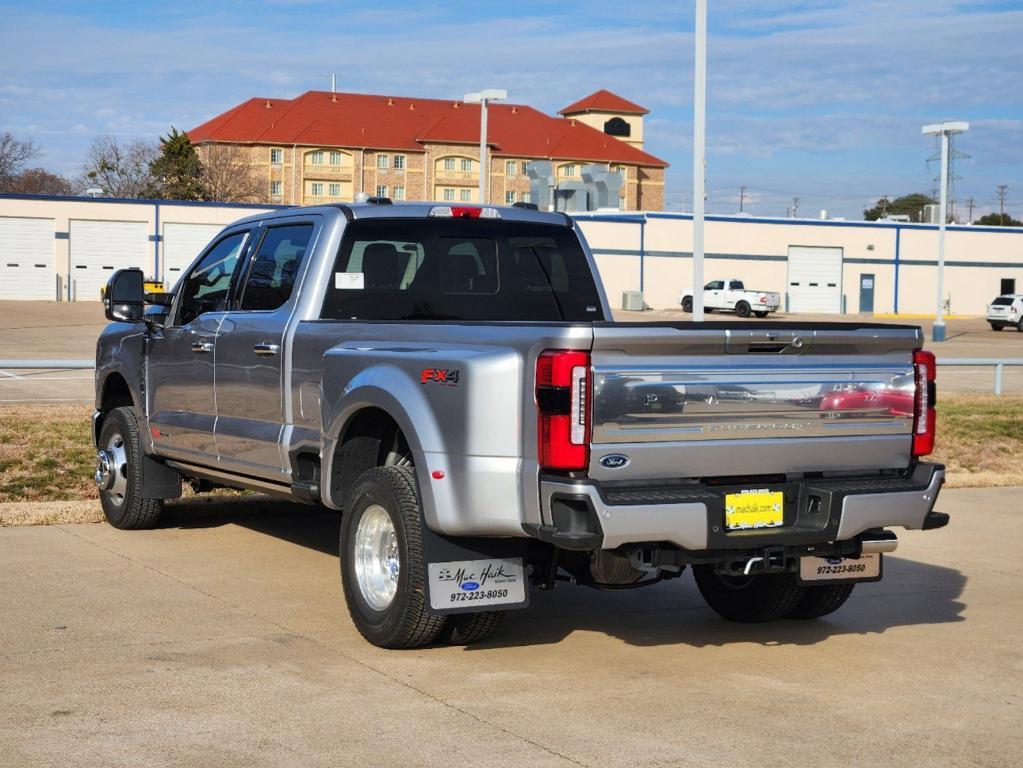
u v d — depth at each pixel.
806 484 5.71
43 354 29.34
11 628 6.21
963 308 78.19
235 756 4.48
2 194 58.75
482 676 5.55
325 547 8.41
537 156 124.75
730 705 5.20
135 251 61.06
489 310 7.51
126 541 8.54
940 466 5.91
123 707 5.01
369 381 5.98
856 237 76.00
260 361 7.18
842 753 4.63
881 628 6.67
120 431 8.83
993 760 4.59
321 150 115.56
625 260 70.81
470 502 5.44
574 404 5.15
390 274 7.21
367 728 4.80
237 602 6.82
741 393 5.48
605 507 5.11
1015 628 6.69
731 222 73.50
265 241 7.66
